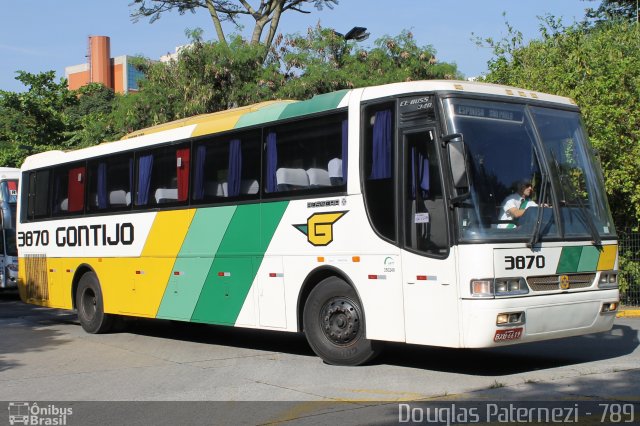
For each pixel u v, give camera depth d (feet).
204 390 29.35
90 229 49.39
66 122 133.39
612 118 53.52
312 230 33.81
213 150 40.01
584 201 31.89
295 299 34.60
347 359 32.76
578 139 32.96
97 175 49.26
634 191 53.31
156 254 43.45
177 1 95.55
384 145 31.22
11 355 40.45
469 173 28.91
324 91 78.33
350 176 32.27
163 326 52.85
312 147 34.27
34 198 56.08
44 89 138.82
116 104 87.81
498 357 35.09
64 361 38.09
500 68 63.62
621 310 52.80
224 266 38.55
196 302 40.34
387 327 30.73
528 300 28.66
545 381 28.55
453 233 28.43
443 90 29.68
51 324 55.88
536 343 39.55
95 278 48.88
